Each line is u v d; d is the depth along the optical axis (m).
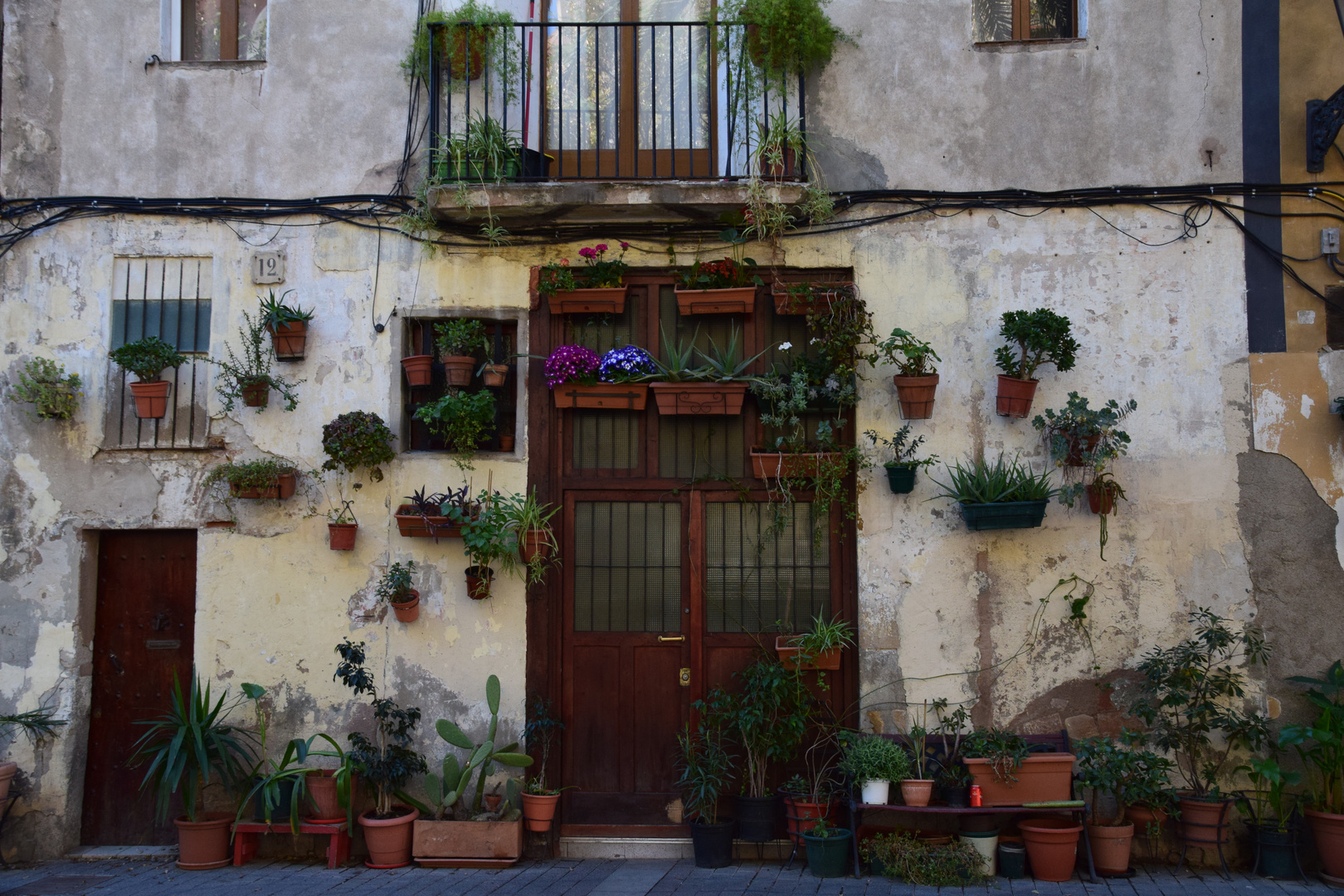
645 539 6.02
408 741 5.73
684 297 5.90
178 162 6.11
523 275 6.06
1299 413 5.68
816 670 5.77
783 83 5.92
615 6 6.48
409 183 6.06
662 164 6.34
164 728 5.89
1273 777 5.13
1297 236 5.77
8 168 6.08
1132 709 5.52
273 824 5.48
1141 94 5.90
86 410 5.99
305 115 6.13
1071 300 5.82
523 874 5.32
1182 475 5.70
